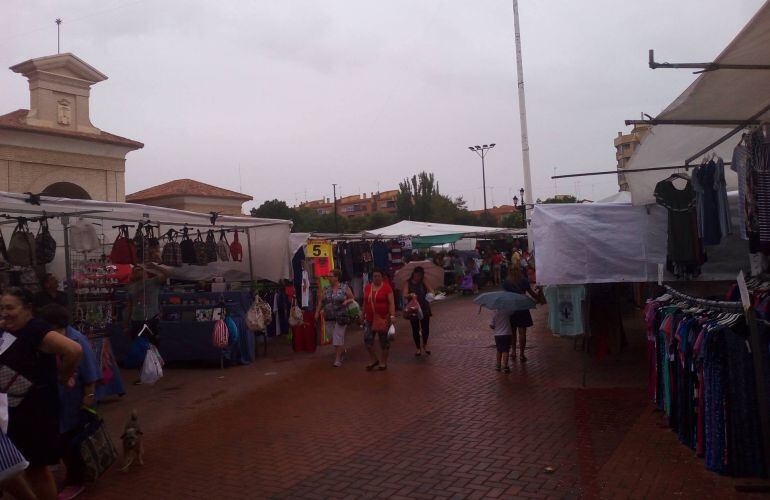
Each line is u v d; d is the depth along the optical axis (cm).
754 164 588
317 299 1454
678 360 579
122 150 2288
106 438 538
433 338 1360
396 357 1138
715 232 709
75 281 940
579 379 874
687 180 791
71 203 868
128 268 1202
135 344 942
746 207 599
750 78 506
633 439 587
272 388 916
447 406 754
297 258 1470
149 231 1106
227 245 1272
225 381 991
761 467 472
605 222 838
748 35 424
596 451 559
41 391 428
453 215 6012
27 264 867
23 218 884
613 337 1046
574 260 832
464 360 1070
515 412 711
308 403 809
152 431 712
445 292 2512
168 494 511
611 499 451
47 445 426
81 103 2186
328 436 652
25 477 430
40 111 2067
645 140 702
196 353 1102
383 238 1997
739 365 474
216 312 1111
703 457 519
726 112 595
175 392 927
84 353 535
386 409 755
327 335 1232
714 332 488
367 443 620
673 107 571
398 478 518
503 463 541
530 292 1046
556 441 595
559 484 487
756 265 674
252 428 701
